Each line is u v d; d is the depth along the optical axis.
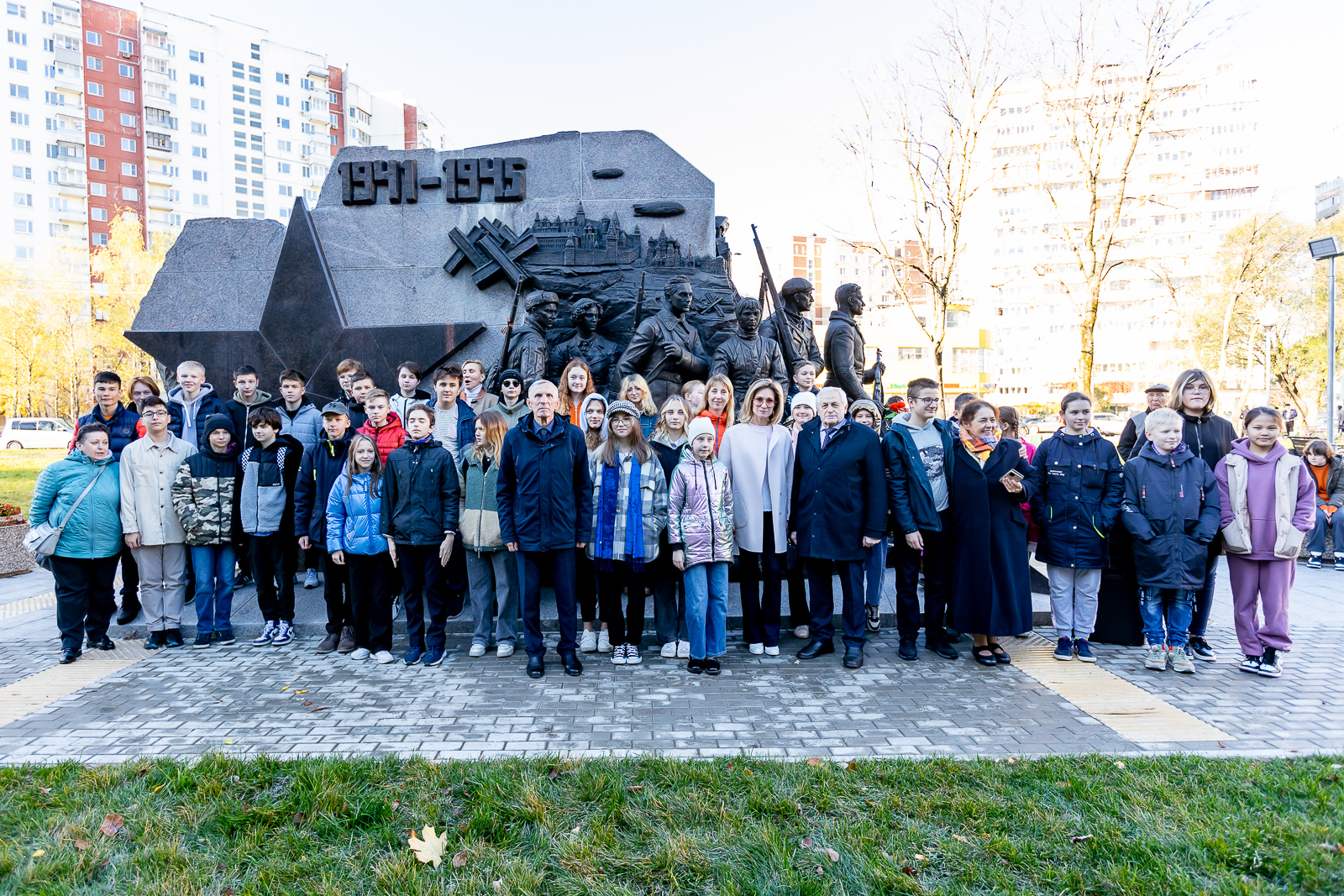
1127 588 5.75
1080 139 17.91
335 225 8.60
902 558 5.44
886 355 57.00
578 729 4.09
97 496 5.55
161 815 3.13
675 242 8.16
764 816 3.09
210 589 5.92
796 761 3.63
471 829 2.99
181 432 6.79
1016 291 56.44
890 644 5.84
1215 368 35.84
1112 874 2.63
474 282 8.31
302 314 8.41
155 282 8.72
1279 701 4.50
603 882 2.69
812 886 2.61
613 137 8.38
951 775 3.41
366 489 5.43
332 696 4.66
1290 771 3.43
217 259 8.72
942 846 2.86
